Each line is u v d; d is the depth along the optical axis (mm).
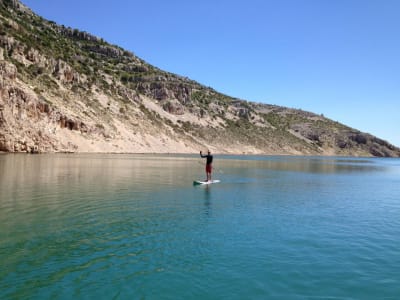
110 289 7441
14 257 9117
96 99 110938
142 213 14930
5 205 15664
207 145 145875
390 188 28844
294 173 43312
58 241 10578
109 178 28297
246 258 9570
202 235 11695
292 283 8031
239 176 35188
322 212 16578
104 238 11031
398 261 9680
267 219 14508
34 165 37312
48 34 153250
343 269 8984
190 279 8070
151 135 117938
